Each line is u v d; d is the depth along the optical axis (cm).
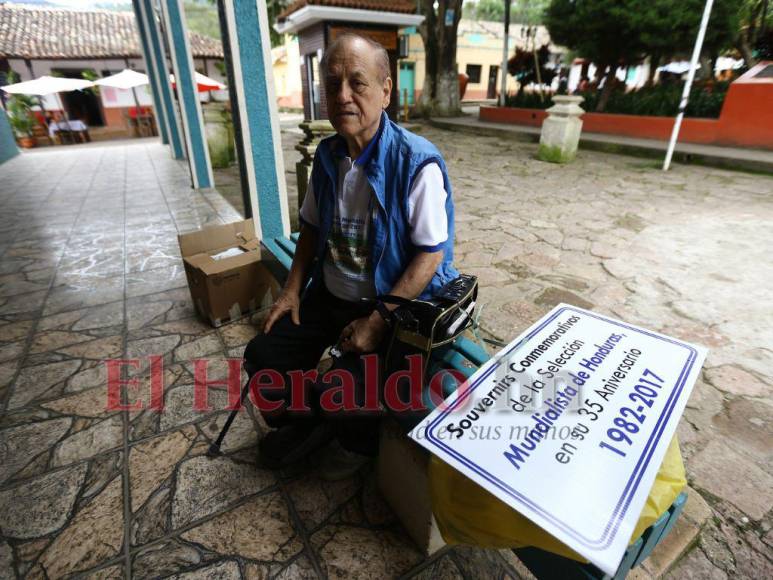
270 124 327
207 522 159
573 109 788
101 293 333
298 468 181
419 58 2198
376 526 159
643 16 904
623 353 125
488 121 1414
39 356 255
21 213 559
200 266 271
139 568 144
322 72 131
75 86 1507
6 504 166
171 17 588
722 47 989
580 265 373
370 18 1119
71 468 181
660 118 942
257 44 302
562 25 1027
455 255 397
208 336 274
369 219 144
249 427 202
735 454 185
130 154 1101
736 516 159
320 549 151
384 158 136
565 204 557
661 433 100
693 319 289
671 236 438
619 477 92
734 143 832
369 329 140
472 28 2488
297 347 167
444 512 118
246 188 358
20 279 361
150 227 495
